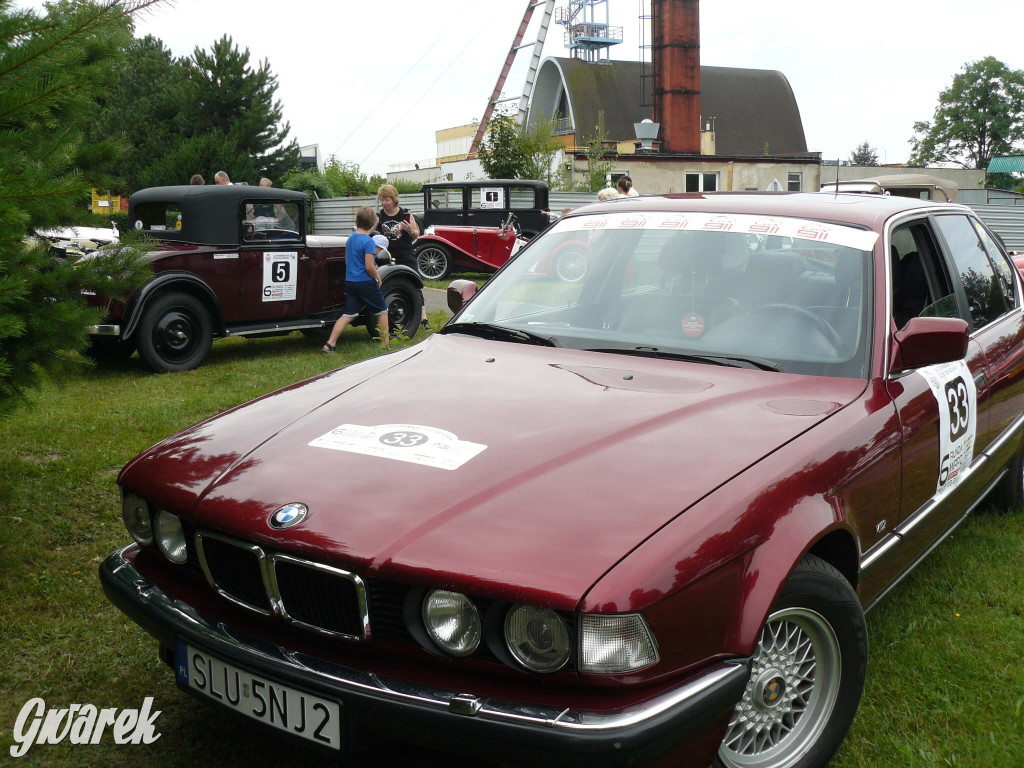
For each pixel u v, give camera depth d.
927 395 3.12
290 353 9.44
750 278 3.30
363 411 2.77
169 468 2.63
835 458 2.53
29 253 3.81
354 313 9.28
